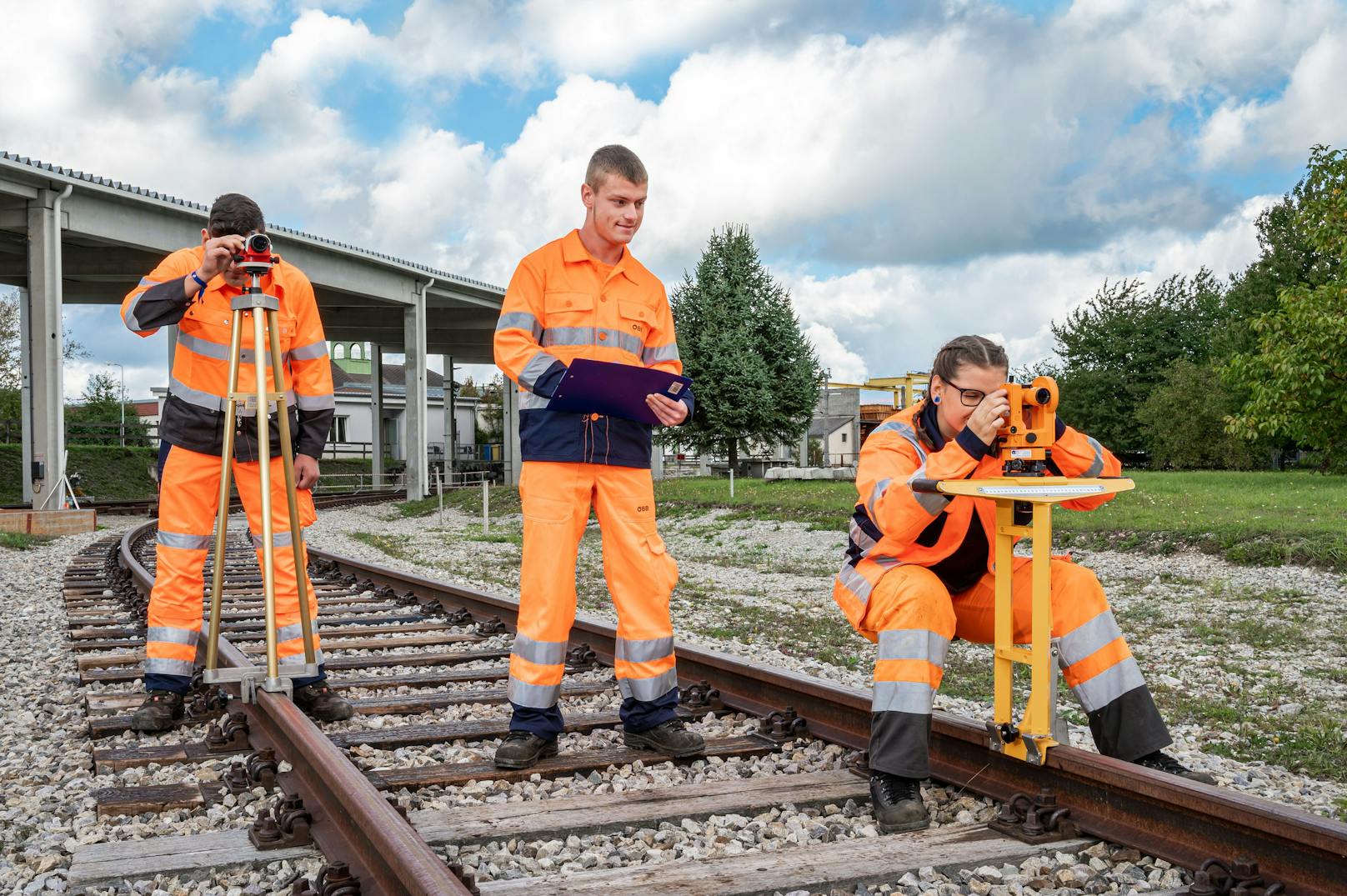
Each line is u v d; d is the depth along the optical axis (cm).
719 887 255
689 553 1529
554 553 373
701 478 3631
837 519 1642
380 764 389
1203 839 269
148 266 2767
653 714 389
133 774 367
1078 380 5069
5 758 404
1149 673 601
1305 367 1867
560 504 375
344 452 6072
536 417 373
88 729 437
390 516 2973
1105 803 295
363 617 783
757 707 454
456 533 2017
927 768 309
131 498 3688
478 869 275
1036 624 308
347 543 1766
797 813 323
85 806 333
